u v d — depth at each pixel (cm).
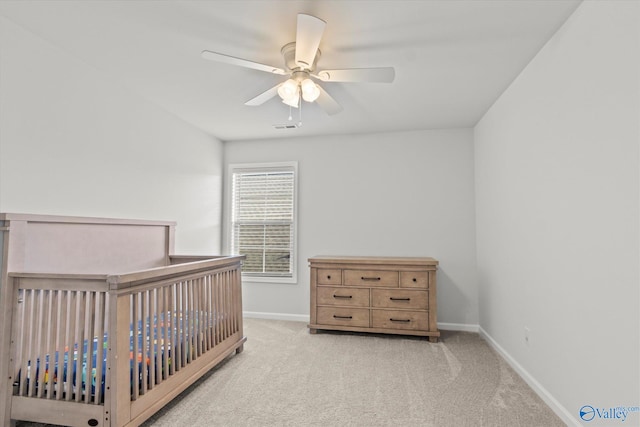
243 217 440
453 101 304
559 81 195
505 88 276
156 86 276
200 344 235
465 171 382
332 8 177
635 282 138
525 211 241
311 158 422
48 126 214
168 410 200
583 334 173
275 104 317
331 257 382
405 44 212
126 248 273
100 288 165
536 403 209
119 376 161
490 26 193
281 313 418
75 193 233
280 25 194
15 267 182
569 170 185
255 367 265
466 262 375
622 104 144
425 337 344
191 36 205
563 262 191
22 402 171
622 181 144
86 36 207
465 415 195
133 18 188
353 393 221
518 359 254
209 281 251
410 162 395
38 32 204
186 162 366
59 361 169
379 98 298
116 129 269
